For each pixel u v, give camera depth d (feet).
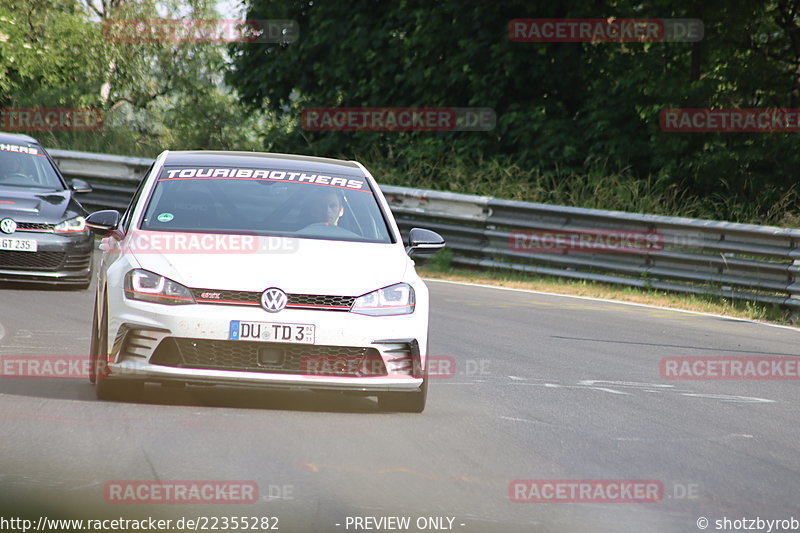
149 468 61.67
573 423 83.30
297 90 310.04
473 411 86.22
